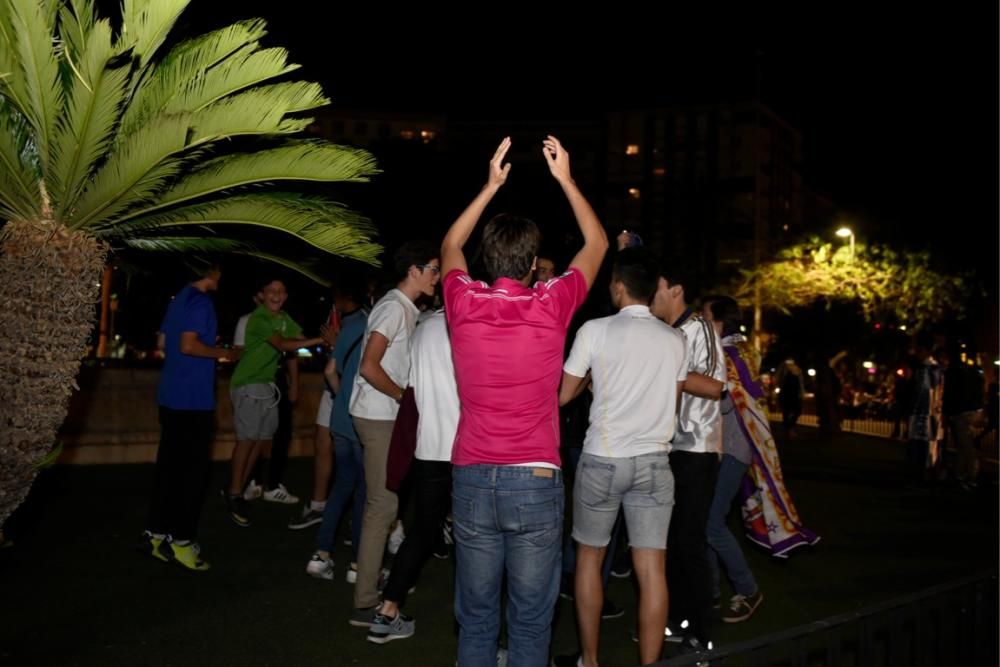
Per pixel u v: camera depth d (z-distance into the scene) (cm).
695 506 482
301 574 619
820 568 696
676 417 464
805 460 1525
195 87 455
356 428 523
